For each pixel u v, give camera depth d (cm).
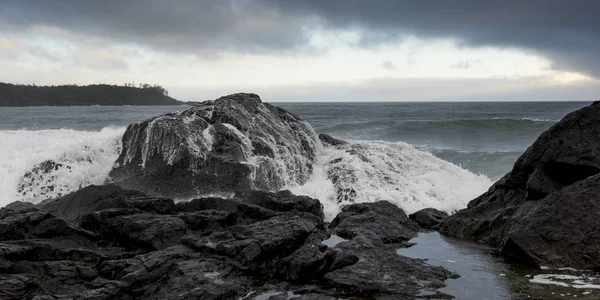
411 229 1221
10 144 1816
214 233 991
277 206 1199
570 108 11300
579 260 920
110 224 1000
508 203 1183
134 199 1120
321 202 1422
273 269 905
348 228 1109
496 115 7519
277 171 1491
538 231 982
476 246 1095
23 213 980
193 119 1511
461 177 1717
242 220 1108
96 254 903
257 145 1523
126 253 927
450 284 840
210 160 1382
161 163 1412
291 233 977
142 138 1467
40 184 1387
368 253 938
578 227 948
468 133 3612
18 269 806
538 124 3825
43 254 882
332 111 9150
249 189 1275
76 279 816
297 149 1681
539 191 1081
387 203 1316
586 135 1077
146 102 17612
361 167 1573
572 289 804
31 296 745
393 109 10862
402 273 870
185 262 859
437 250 1059
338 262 880
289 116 1850
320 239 1048
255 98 1822
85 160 1462
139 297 773
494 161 2398
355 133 3759
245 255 889
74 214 1124
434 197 1511
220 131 1497
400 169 1669
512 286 825
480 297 776
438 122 3953
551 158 1082
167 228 979
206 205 1170
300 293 809
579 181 1016
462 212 1230
